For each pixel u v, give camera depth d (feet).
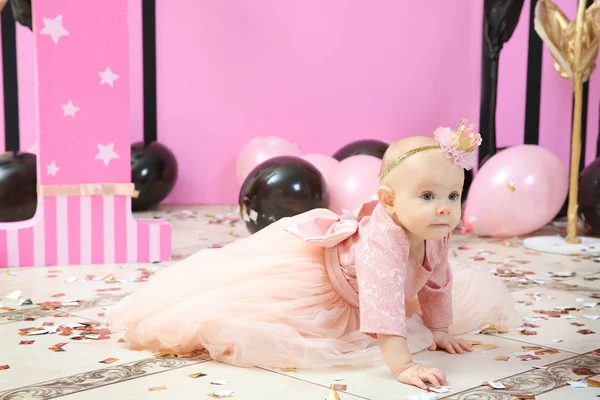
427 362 6.66
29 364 6.61
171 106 17.95
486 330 7.75
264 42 17.97
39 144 10.87
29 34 17.19
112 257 11.29
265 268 7.02
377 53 18.19
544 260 11.88
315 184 13.04
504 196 13.52
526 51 17.33
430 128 18.44
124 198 11.28
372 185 13.82
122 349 7.08
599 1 12.49
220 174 18.29
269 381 6.18
